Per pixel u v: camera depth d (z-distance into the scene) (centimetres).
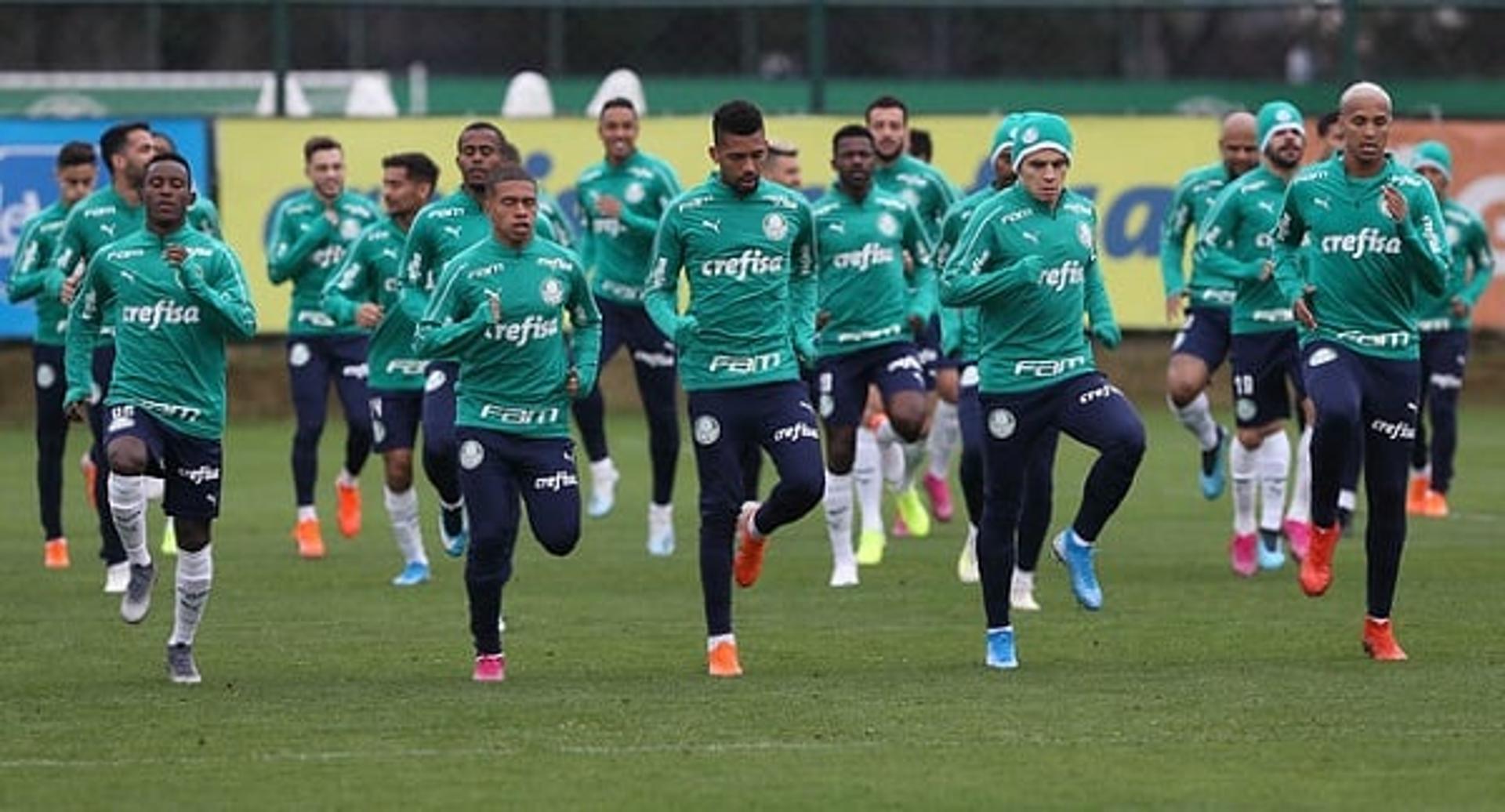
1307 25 10631
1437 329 7106
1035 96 10500
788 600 5488
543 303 4272
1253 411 5881
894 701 4097
